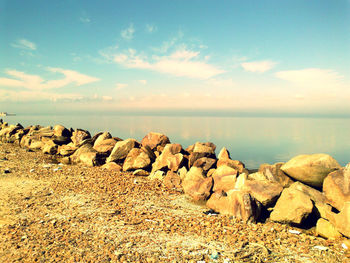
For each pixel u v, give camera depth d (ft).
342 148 144.97
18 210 29.71
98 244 22.26
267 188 32.27
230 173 38.75
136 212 30.45
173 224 27.22
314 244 23.34
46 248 21.25
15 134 96.78
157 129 309.01
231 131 299.58
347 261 20.36
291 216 27.37
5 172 48.01
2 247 21.18
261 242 23.43
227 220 28.68
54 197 34.83
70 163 62.08
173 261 19.99
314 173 32.04
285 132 291.58
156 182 44.37
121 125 399.65
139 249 21.68
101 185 41.19
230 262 20.13
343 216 24.23
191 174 41.78
